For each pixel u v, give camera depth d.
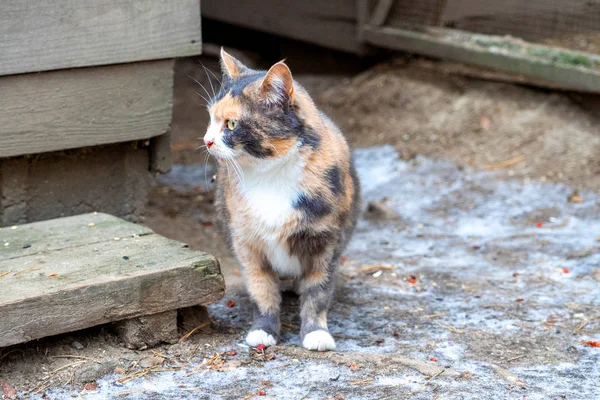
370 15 3.77
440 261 2.73
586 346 2.33
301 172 2.26
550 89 3.31
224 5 4.09
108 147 2.67
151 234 2.42
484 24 3.56
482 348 2.33
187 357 2.27
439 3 3.55
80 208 2.67
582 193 3.01
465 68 3.62
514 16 3.53
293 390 2.18
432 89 3.54
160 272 2.26
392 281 2.62
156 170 2.71
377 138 3.40
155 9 2.58
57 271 2.26
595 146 3.15
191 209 3.11
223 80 2.33
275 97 2.23
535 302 2.51
